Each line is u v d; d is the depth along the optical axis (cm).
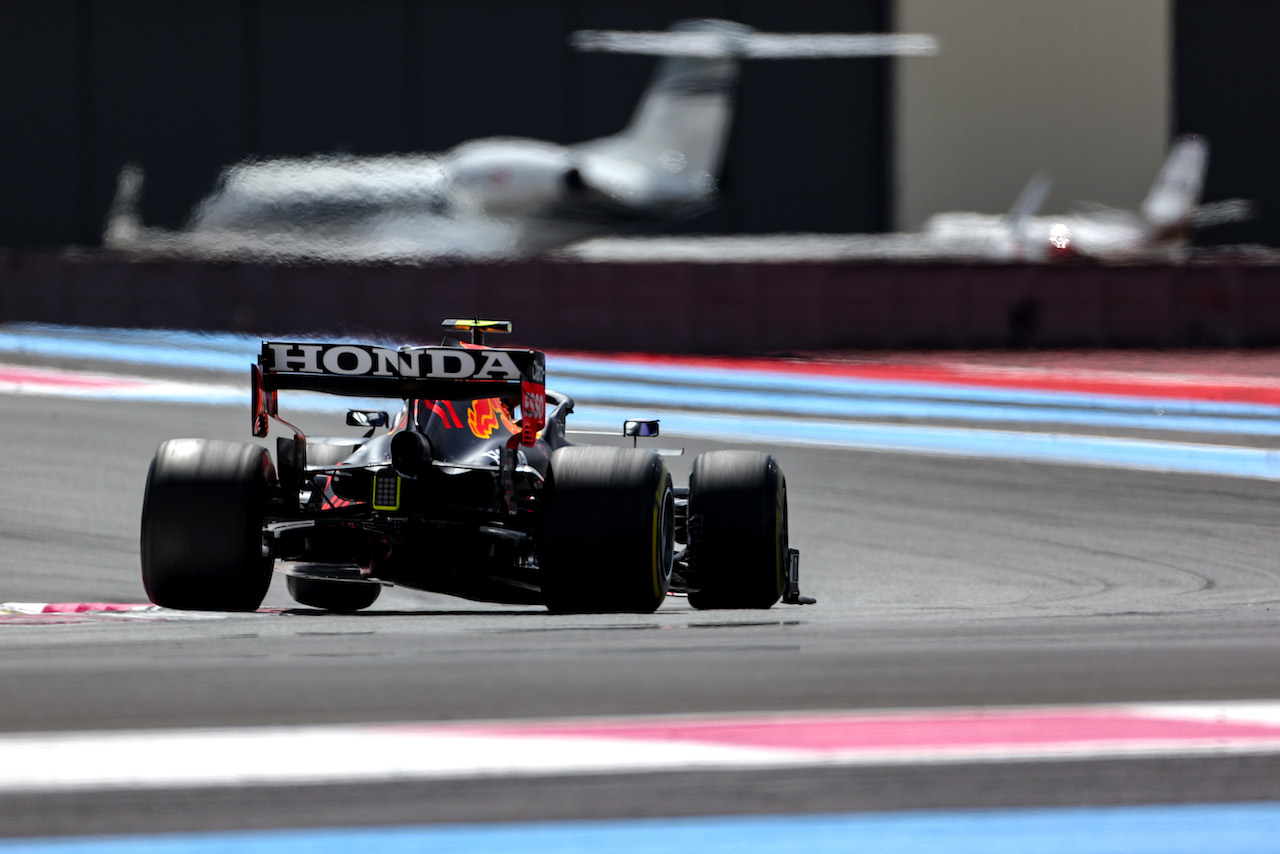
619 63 17875
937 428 6094
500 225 11638
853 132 17888
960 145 17650
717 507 2333
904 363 8806
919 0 17688
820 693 1598
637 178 12675
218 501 2205
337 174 11350
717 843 1097
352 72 17762
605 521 2150
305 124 17800
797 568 2689
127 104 17662
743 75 17838
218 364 7881
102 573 3266
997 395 7350
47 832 1105
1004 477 4859
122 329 9344
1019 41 17588
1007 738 1396
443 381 2156
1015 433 5966
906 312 9512
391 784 1235
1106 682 1675
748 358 9069
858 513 4191
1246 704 1549
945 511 4234
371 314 9325
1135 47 17512
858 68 17862
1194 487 4706
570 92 17838
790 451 5397
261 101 17738
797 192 17900
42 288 9406
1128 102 17550
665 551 2259
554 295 9388
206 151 17700
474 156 11562
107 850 1066
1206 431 6122
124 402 6112
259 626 2147
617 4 17838
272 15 17712
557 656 1825
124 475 4478
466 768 1282
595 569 2155
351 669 1711
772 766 1297
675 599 2823
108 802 1180
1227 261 9869
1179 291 9712
